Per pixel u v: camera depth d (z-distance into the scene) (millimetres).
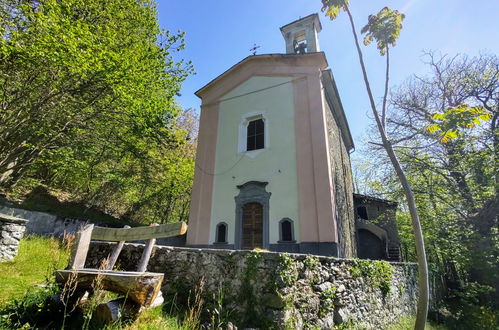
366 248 14688
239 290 3613
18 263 5293
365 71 5277
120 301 2941
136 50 8961
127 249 4754
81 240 3580
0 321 2547
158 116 10406
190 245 9703
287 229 8359
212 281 3824
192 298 3779
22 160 10375
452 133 3193
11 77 7930
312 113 9484
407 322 6766
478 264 10141
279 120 10031
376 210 16172
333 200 8375
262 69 11312
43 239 8039
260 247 8500
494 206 11055
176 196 19359
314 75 10094
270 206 8867
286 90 10414
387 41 5008
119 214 17688
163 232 3471
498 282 9977
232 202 9617
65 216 11445
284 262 3646
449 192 12453
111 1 9328
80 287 3082
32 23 6531
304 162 8883
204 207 10078
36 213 10250
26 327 2584
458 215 12320
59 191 14625
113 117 9961
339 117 13875
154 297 3002
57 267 4969
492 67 13352
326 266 4566
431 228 12281
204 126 11680
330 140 10234
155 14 12117
